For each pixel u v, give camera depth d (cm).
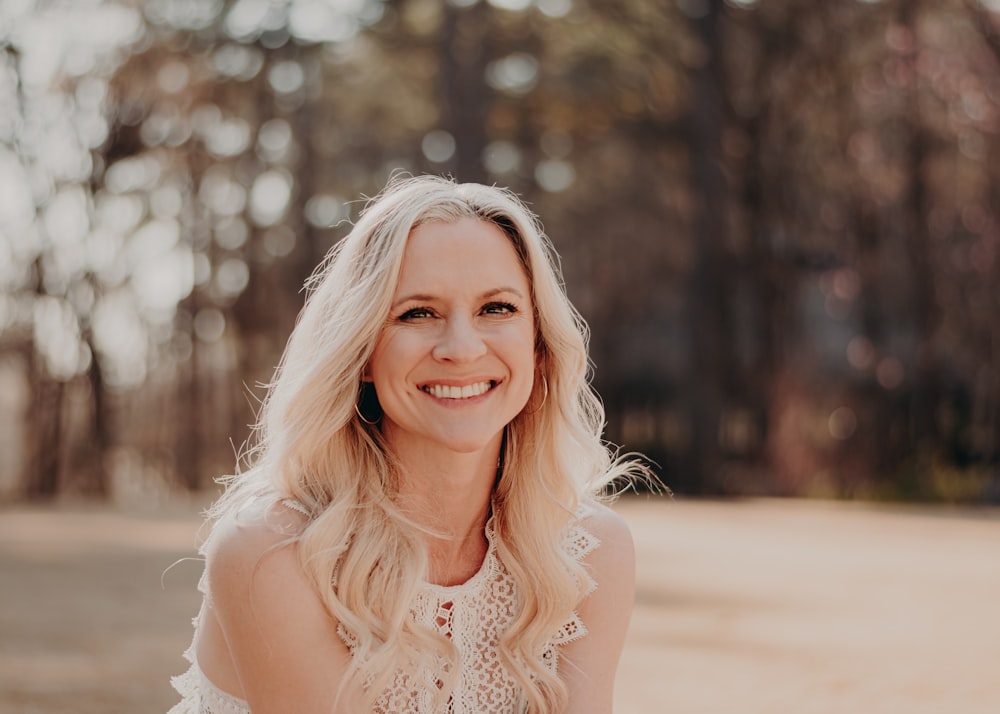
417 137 3428
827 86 2769
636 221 3419
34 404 2914
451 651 253
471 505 264
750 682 521
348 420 254
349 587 246
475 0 3020
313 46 3133
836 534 1359
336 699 242
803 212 2845
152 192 3062
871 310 2869
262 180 3256
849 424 2922
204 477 3306
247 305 3203
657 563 1032
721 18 2792
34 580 902
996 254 2723
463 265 247
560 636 267
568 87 2997
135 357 3116
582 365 266
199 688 270
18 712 448
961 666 544
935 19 2720
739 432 3136
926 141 2725
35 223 2864
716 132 2795
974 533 1377
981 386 2855
